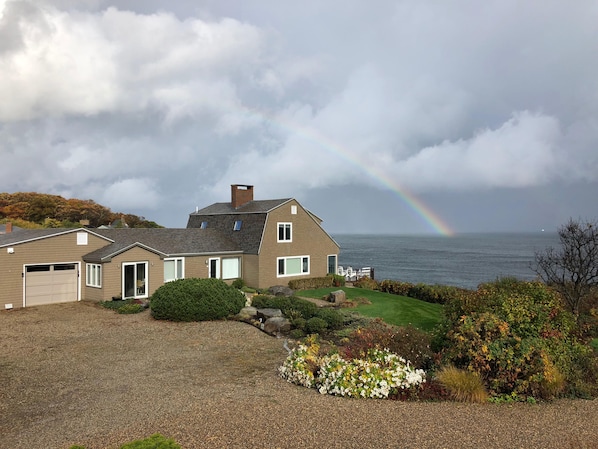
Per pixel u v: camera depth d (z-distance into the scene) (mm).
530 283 17562
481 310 13078
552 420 9359
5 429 9188
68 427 8992
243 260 37031
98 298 27797
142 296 29609
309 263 40062
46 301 27312
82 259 28734
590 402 10703
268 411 9352
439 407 10047
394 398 10758
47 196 85312
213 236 37406
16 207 78250
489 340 11375
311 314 22938
